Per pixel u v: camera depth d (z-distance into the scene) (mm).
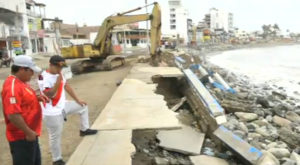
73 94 5566
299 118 11820
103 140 5688
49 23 73625
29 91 3717
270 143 8227
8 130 3648
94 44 23000
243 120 10586
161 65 20484
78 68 21766
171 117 7176
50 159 5711
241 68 37812
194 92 11562
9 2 47125
